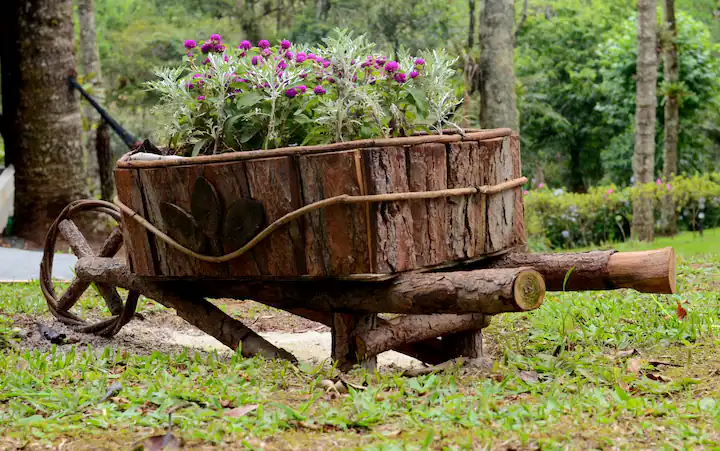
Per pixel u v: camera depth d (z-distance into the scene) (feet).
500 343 17.94
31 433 10.75
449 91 15.29
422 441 10.33
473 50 44.21
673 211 51.49
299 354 19.01
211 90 15.71
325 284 14.08
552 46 92.22
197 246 14.37
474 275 12.54
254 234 13.62
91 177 56.44
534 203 52.19
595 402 11.78
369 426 11.05
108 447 10.27
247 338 15.81
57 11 40.27
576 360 14.58
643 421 11.07
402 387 12.53
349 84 14.51
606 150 88.17
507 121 42.88
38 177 40.16
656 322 18.48
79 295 19.66
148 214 15.11
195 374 13.99
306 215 13.12
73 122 40.86
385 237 12.78
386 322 14.48
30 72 40.01
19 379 13.20
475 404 11.86
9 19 40.14
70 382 13.62
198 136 15.94
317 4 78.59
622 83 71.97
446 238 13.79
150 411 11.75
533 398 12.30
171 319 22.88
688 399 12.28
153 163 14.62
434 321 15.11
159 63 82.74
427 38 74.64
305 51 16.02
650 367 14.49
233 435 10.58
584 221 52.60
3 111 41.04
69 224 20.04
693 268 27.66
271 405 11.85
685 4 115.96
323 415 11.41
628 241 50.80
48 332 18.79
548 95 91.61
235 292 15.51
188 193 14.28
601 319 18.90
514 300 12.10
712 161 80.94
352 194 12.67
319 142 14.71
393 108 14.70
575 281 14.30
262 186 13.43
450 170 13.78
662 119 68.80
